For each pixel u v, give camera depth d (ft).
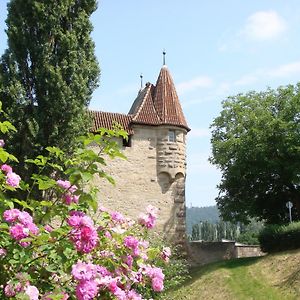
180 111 107.55
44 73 73.92
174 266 56.39
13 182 15.92
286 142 101.76
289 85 111.24
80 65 76.89
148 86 110.42
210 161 113.29
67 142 71.67
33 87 75.56
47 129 72.38
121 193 97.91
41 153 70.69
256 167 104.53
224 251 106.42
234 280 75.10
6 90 73.36
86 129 77.15
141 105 105.60
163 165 102.27
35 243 14.51
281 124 101.65
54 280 15.07
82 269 14.14
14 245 14.23
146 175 100.89
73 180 16.26
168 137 103.50
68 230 14.71
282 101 110.22
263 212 117.29
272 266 76.38
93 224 15.96
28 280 13.96
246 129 107.45
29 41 75.56
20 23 75.82
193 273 87.45
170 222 101.04
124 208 97.45
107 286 14.80
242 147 103.86
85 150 16.37
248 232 209.36
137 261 17.65
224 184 115.65
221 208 117.29
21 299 13.08
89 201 16.60
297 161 101.55
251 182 112.88
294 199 113.09
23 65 75.77
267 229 91.81
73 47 76.02
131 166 99.86
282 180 109.19
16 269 14.38
